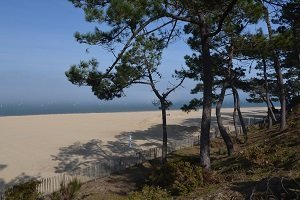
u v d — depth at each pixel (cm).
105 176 2472
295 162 1223
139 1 1451
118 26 1603
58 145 4156
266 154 1634
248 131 3988
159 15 1534
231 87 3247
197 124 6122
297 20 1764
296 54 3056
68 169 3000
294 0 1524
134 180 2305
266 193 966
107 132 5231
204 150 1803
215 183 1373
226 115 7606
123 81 2311
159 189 1407
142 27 1543
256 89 3600
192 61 2739
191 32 2500
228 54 2627
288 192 928
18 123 6375
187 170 1487
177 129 5447
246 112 8625
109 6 1453
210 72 1842
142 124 6138
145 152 3092
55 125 6081
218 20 1759
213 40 2561
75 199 1788
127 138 4694
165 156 2684
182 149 3391
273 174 1177
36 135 4934
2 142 4331
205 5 1498
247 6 1875
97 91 2275
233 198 1048
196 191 1312
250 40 2350
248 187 1093
